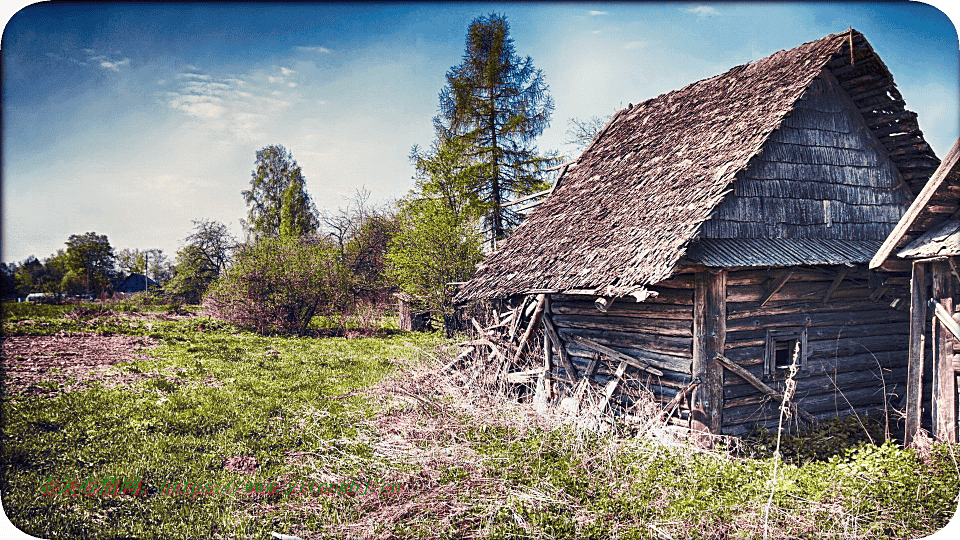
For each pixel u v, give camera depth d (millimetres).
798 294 9656
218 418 10844
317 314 27234
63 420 10367
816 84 10352
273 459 8750
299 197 45750
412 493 6965
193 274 43000
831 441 8656
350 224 42281
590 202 12453
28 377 13977
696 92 13172
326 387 13891
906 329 10914
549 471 7191
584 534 6039
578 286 9406
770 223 9586
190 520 6805
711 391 8625
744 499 6441
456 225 26703
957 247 7488
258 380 14688
